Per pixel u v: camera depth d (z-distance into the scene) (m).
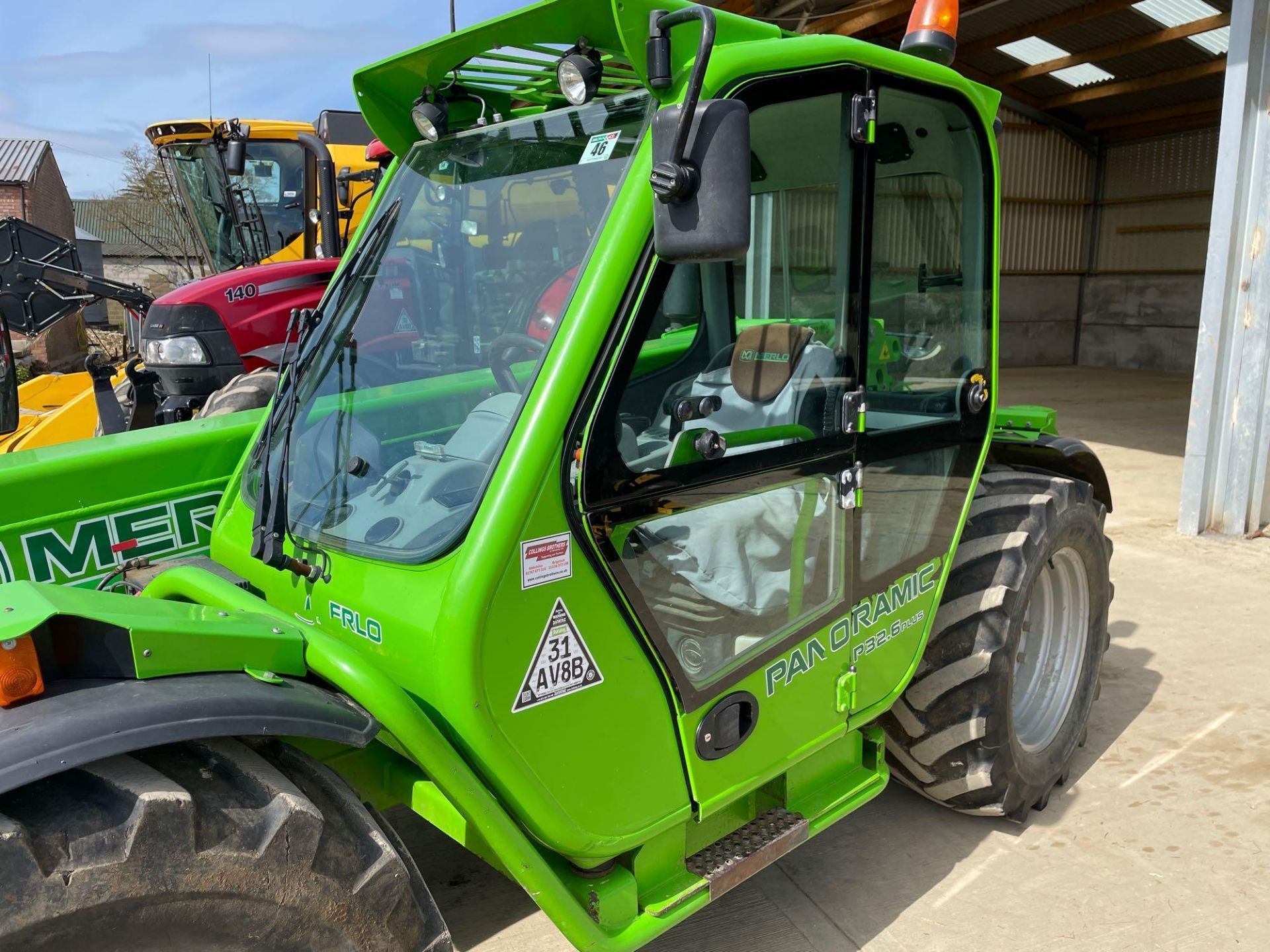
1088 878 2.67
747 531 2.01
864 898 2.61
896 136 2.20
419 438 1.93
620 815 1.81
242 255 7.36
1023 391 13.70
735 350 2.00
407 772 1.81
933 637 2.68
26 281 6.00
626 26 1.64
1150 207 16.34
